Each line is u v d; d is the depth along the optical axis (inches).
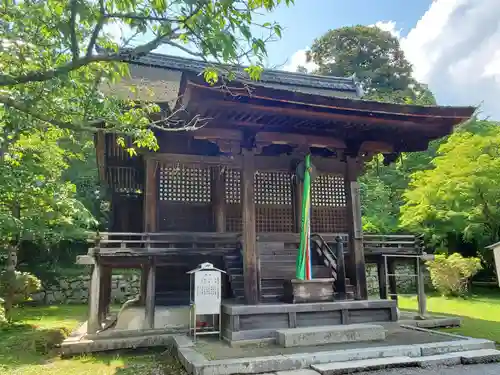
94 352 275.0
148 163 369.7
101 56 151.1
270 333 260.8
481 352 230.8
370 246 408.8
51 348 298.8
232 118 290.4
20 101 174.2
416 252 393.4
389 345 238.5
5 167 301.9
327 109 286.5
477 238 667.4
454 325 358.3
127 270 676.1
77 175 678.5
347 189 342.0
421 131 339.9
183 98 262.8
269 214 413.1
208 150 394.6
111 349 278.8
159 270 386.3
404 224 724.7
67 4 143.3
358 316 294.0
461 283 612.1
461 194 622.5
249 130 308.5
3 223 311.7
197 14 146.1
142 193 429.7
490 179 598.5
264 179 418.6
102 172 404.2
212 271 274.2
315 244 386.3
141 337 286.5
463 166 628.4
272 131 315.9
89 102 190.9
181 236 366.3
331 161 351.3
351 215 336.8
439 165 674.8
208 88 246.7
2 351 284.4
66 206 358.6
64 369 235.5
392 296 414.9
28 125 202.4
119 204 449.7
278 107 274.4
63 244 673.0
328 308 282.5
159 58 483.2
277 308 269.6
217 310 269.9
